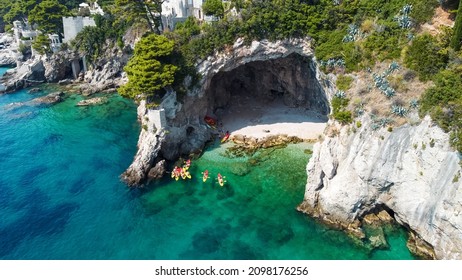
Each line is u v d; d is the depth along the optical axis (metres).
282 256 33.69
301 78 59.91
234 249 34.69
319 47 45.09
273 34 49.34
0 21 122.81
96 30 81.88
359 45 40.53
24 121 65.94
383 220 37.12
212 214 39.75
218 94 62.50
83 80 88.06
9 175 48.19
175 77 49.53
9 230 37.75
